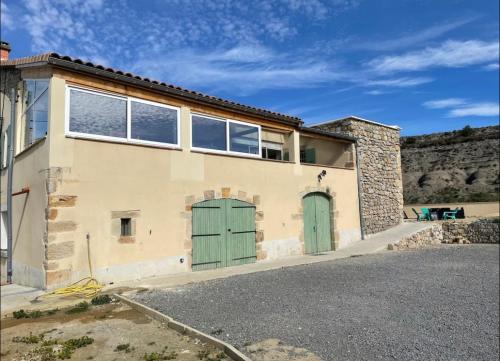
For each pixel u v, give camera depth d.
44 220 7.12
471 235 18.47
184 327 4.80
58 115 7.27
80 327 5.08
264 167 11.48
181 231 9.09
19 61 8.67
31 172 8.15
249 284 7.56
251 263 10.68
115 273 7.80
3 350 4.39
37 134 8.24
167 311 5.61
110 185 7.89
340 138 14.67
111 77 8.00
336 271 9.13
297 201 12.50
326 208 13.87
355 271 9.17
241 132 11.05
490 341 4.71
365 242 14.72
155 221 8.59
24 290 7.20
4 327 5.15
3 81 10.67
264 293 6.80
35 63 7.36
